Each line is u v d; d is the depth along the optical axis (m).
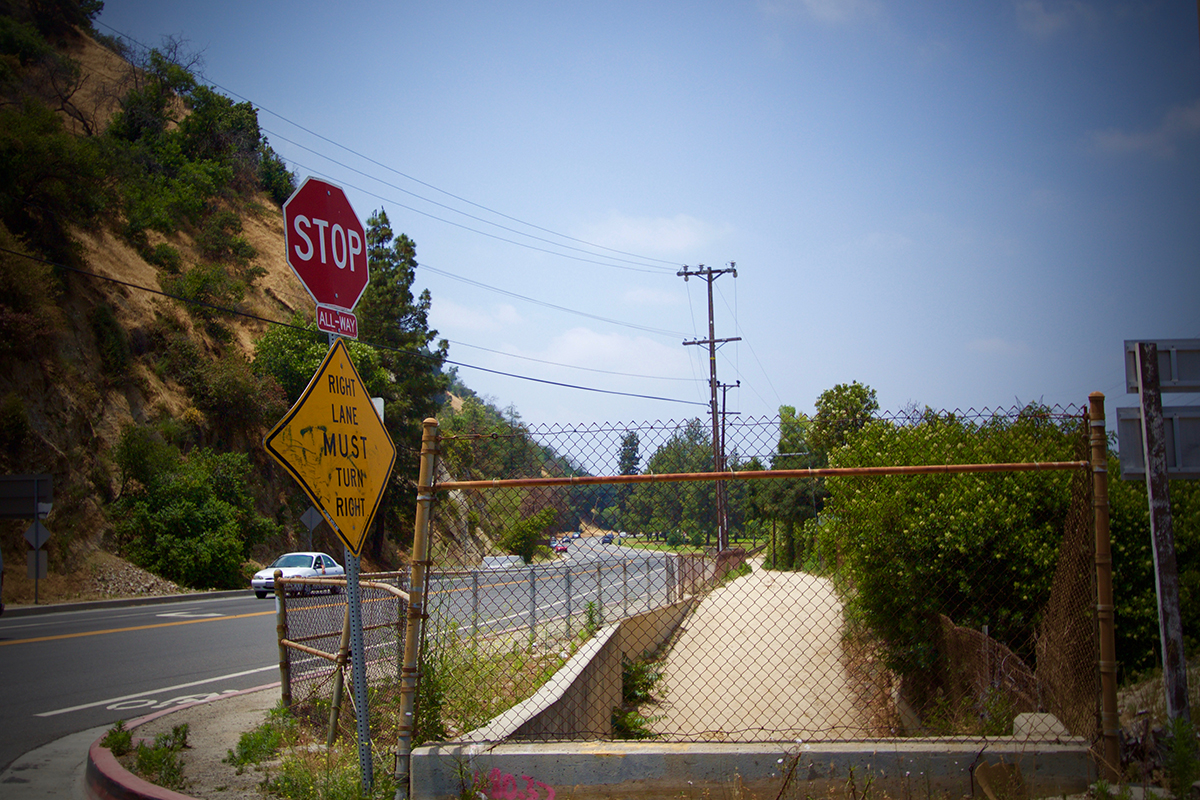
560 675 6.86
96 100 55.03
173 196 46.72
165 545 28.28
